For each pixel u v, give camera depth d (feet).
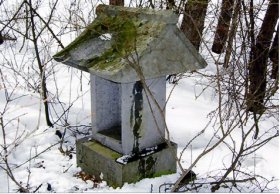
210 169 12.85
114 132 12.11
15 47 23.80
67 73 20.70
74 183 11.63
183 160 13.30
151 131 11.50
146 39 10.18
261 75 15.67
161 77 11.19
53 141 14.10
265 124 16.66
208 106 17.72
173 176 11.90
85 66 10.57
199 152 13.85
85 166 12.17
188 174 11.94
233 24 14.43
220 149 14.05
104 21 11.69
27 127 14.88
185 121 15.75
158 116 11.51
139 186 11.13
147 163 11.35
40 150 13.43
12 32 23.77
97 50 10.93
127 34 10.71
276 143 14.94
